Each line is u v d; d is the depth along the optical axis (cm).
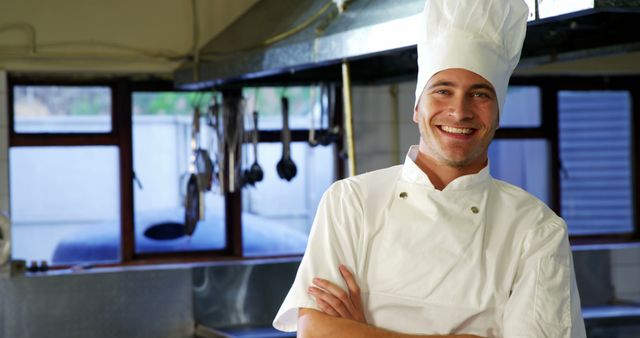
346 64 347
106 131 487
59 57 464
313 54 342
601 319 462
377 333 189
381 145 509
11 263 456
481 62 189
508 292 193
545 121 541
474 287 193
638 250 530
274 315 488
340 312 192
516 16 194
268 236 510
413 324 195
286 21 389
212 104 485
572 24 330
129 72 476
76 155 489
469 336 188
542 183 552
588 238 557
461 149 190
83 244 491
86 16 468
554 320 189
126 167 487
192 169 470
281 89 513
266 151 508
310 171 515
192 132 472
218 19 481
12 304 454
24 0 461
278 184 511
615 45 363
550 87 539
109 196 494
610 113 591
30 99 475
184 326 475
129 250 490
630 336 458
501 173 561
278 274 489
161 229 498
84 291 463
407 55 412
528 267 192
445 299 193
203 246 503
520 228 197
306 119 515
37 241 487
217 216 505
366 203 200
